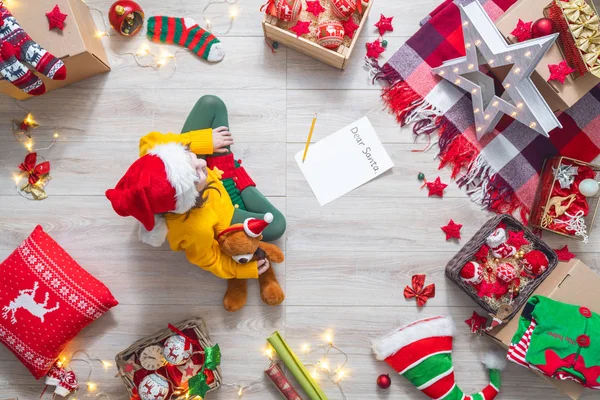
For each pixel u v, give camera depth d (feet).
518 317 4.43
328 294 4.82
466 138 4.82
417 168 4.85
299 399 4.56
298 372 4.59
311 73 4.88
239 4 4.89
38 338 4.36
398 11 4.89
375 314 4.81
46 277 4.39
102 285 4.52
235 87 4.88
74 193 4.82
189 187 3.46
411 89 4.84
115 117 4.86
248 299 4.81
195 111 4.59
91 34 4.61
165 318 4.81
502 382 4.78
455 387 4.52
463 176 4.83
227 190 4.54
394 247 4.84
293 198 4.84
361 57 4.88
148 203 3.38
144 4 4.88
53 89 4.82
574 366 3.97
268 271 4.69
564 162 4.61
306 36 4.57
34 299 4.37
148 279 4.82
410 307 4.81
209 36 4.84
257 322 4.81
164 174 3.39
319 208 4.84
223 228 4.20
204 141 4.32
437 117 4.83
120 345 4.79
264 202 4.57
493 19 4.84
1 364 4.75
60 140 4.84
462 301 4.81
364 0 4.49
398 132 4.86
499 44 4.07
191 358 4.57
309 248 4.83
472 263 4.38
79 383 4.75
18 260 4.43
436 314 4.81
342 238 4.84
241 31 4.89
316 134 4.85
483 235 4.38
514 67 4.03
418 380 4.49
